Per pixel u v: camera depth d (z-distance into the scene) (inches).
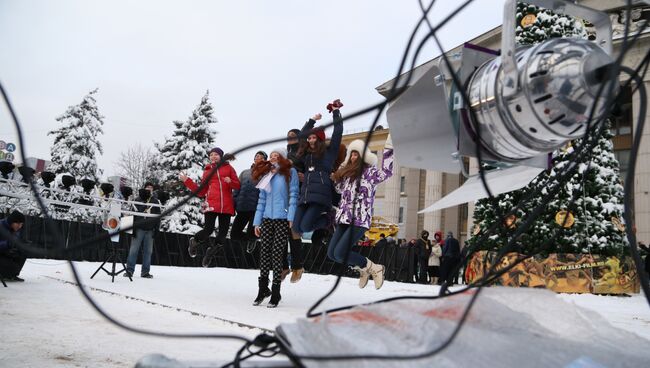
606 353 31.4
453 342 28.3
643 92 38.7
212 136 1050.7
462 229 1107.3
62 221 413.4
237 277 358.0
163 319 126.8
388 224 907.4
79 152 1120.8
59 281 229.8
